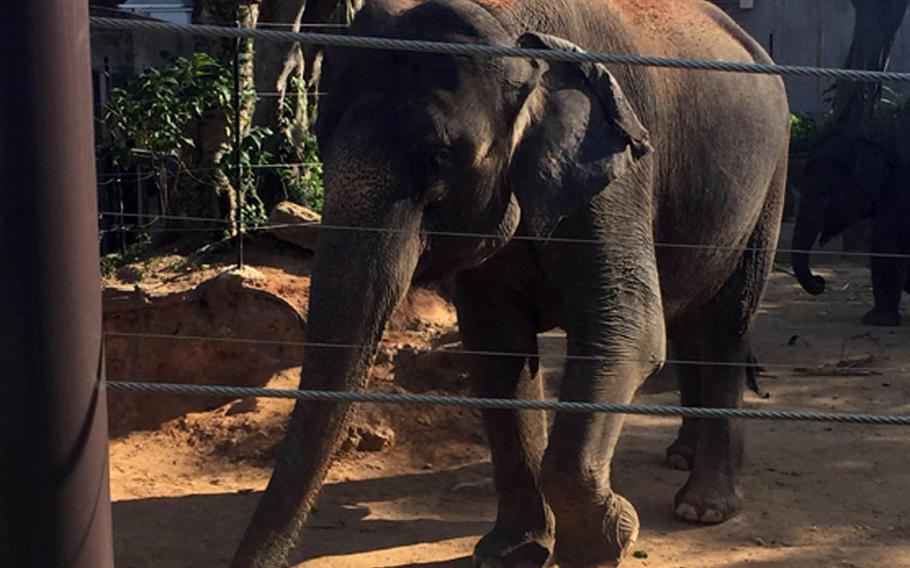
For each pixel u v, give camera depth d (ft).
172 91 25.34
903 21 62.95
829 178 35.91
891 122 36.32
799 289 38.37
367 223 11.85
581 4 14.16
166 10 41.45
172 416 20.38
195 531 16.19
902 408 23.02
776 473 18.94
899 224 35.53
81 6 6.85
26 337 6.88
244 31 7.71
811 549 15.78
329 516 16.81
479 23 12.64
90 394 7.11
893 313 32.71
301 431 10.80
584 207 13.39
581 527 13.79
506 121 12.67
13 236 6.79
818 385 24.84
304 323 20.89
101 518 7.28
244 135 25.57
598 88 13.30
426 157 12.17
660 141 14.89
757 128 16.74
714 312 17.58
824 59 66.03
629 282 13.76
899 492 18.12
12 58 6.63
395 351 20.72
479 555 15.01
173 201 25.48
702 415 8.80
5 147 6.72
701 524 16.74
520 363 15.43
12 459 7.02
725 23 17.84
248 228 23.95
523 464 15.25
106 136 27.30
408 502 17.49
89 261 7.03
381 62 12.35
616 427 13.73
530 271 14.32
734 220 16.46
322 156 12.53
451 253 12.98
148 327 21.21
